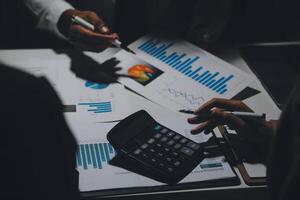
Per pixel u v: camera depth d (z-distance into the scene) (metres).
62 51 1.24
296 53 1.32
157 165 0.88
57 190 0.53
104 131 0.99
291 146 0.70
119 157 0.92
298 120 0.69
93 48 1.20
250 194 0.88
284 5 1.41
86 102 1.07
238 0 1.39
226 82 1.15
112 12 1.35
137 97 1.10
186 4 1.31
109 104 1.07
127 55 1.22
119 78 1.15
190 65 1.19
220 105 1.02
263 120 0.97
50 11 1.25
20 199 0.50
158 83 1.14
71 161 0.56
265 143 0.94
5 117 0.48
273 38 1.45
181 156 0.91
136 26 1.38
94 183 0.86
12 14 1.49
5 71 0.49
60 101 0.53
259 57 1.29
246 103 1.11
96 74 1.16
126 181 0.86
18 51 1.23
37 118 0.49
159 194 0.85
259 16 1.42
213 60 1.21
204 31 1.29
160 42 1.27
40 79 0.51
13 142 0.48
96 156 0.92
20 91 0.48
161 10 1.34
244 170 0.90
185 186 0.86
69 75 1.15
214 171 0.89
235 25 1.42
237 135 0.99
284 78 1.20
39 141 0.50
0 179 0.49
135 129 0.95
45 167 0.51
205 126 0.97
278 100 1.12
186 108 1.07
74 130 0.98
